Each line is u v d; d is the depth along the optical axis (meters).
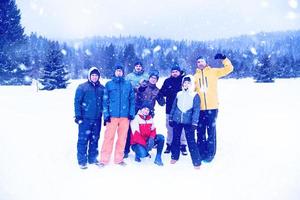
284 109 12.91
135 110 6.29
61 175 5.05
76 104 5.53
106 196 4.22
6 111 12.41
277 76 50.44
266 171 5.20
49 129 8.90
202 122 5.97
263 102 15.88
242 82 39.78
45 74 27.80
